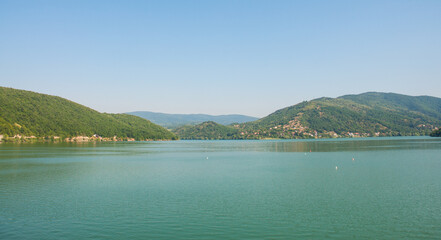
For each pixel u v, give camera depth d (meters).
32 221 37.09
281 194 51.12
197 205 44.16
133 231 33.81
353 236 32.28
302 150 167.62
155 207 43.19
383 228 34.53
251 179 66.38
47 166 89.31
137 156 129.88
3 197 49.16
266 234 32.94
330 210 41.44
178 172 78.06
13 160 106.06
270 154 142.25
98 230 34.12
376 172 74.81
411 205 43.66
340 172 75.81
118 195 50.59
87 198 48.50
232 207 43.06
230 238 31.81
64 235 32.66
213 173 76.12
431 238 31.66
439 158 107.81
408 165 87.94
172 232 33.53
